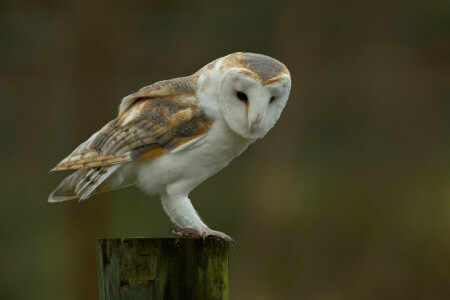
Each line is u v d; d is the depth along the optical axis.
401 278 14.84
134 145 5.75
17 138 16.03
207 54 16.36
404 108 17.08
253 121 5.37
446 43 17.41
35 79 16.16
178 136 5.66
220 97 5.51
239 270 14.95
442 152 16.80
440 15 17.12
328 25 16.80
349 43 16.92
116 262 4.84
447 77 17.44
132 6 16.19
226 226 15.47
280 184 15.82
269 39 16.47
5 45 16.03
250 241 15.29
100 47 15.75
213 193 15.78
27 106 16.05
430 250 15.27
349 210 15.72
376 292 14.73
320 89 16.69
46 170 15.98
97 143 5.96
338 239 15.35
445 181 16.38
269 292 14.63
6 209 15.42
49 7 16.03
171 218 5.94
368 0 16.86
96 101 15.67
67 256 14.62
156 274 4.84
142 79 16.08
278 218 15.45
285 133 16.28
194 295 4.87
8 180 15.80
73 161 5.93
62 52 16.12
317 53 16.69
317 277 14.92
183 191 5.82
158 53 16.27
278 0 16.44
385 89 17.03
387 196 16.12
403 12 16.97
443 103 17.25
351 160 16.56
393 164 16.73
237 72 5.34
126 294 4.82
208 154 5.71
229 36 16.44
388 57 17.03
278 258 15.05
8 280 14.50
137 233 14.84
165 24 16.31
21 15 16.09
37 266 14.59
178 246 4.87
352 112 16.86
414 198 16.17
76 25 15.83
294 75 16.50
